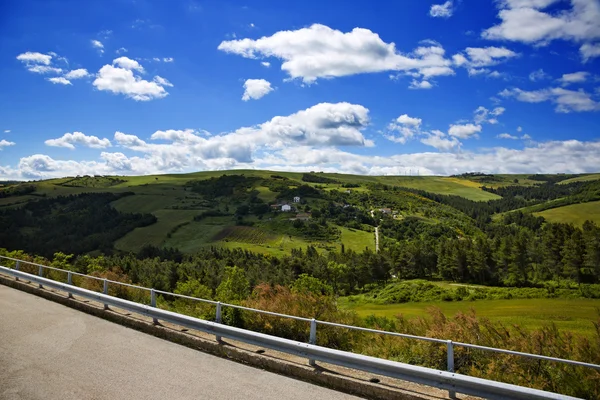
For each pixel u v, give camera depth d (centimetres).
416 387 601
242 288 1909
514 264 9625
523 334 805
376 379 633
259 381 664
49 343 854
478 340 818
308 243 16175
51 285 1383
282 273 8762
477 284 9875
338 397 602
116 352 805
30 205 17938
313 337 707
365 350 877
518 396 507
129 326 1020
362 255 11250
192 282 2203
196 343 856
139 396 596
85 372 690
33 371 691
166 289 4169
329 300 1181
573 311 5100
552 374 689
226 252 12662
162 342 888
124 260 8275
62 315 1116
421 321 1020
